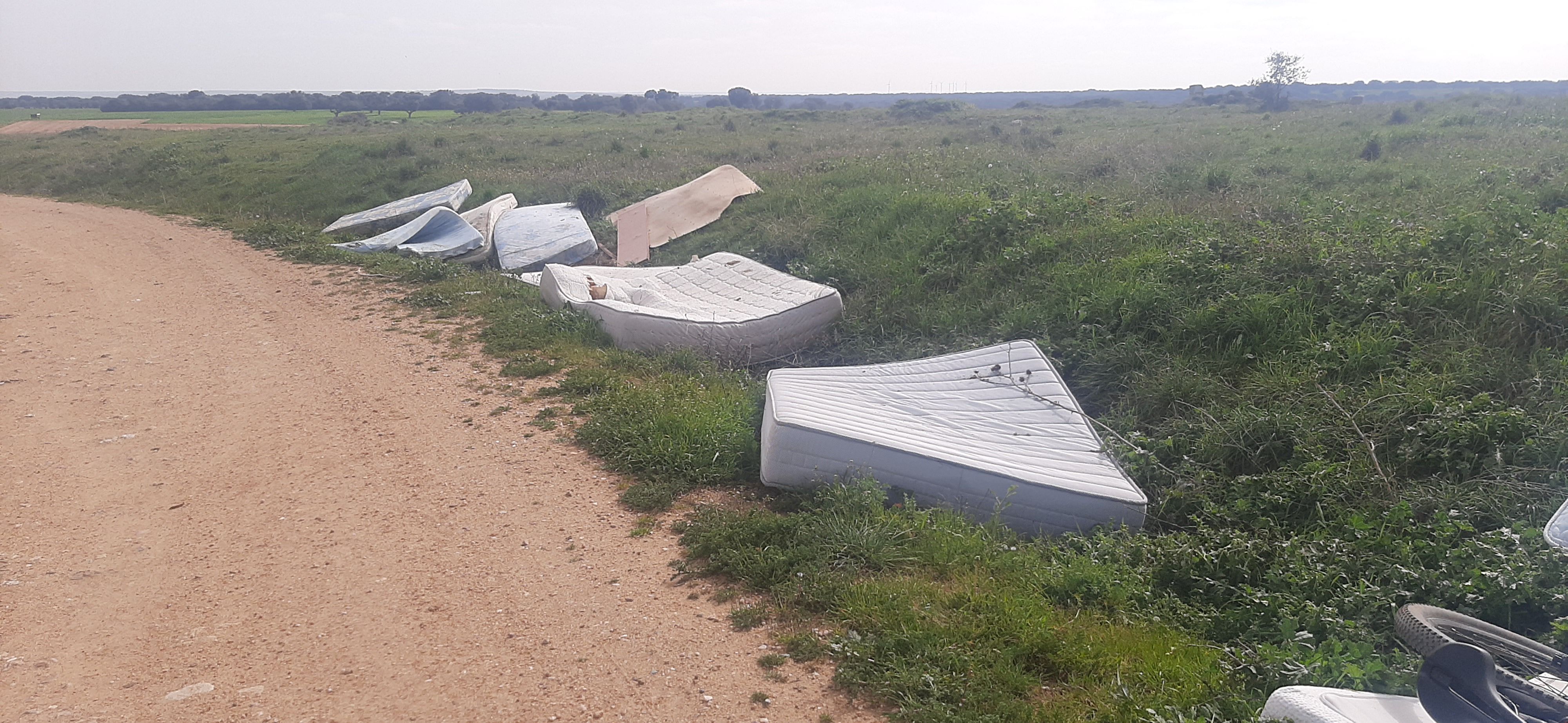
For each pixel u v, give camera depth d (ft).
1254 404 21.48
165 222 59.62
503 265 42.29
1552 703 9.09
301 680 12.89
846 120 134.92
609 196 54.08
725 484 19.26
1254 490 18.24
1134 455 19.61
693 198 48.06
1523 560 14.24
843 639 13.14
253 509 18.69
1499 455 17.70
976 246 34.40
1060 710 11.48
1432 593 14.16
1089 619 13.85
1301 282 25.40
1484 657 8.99
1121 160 54.08
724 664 12.93
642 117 151.84
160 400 25.62
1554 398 19.51
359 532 17.49
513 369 26.63
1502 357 21.15
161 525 18.06
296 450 21.72
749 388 25.11
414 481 19.70
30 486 20.06
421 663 13.23
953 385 22.53
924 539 15.92
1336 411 20.25
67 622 14.60
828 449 18.13
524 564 16.06
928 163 56.29
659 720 11.77
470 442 21.72
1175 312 25.75
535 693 12.42
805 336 30.19
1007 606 13.71
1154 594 14.99
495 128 123.65
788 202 46.52
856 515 16.57
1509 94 102.42
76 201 73.82
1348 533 16.24
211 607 14.98
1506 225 27.35
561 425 22.56
